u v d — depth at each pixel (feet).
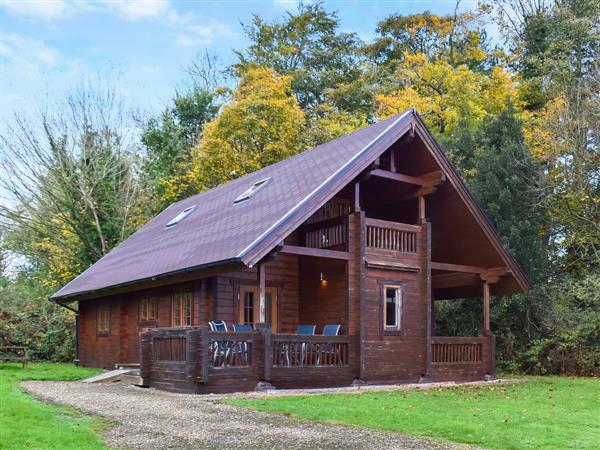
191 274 45.34
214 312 49.47
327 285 52.54
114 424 27.09
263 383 41.29
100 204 98.94
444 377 52.47
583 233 73.00
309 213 42.68
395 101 98.99
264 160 99.14
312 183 45.62
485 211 68.90
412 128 50.01
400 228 50.83
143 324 58.49
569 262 76.23
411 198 53.93
